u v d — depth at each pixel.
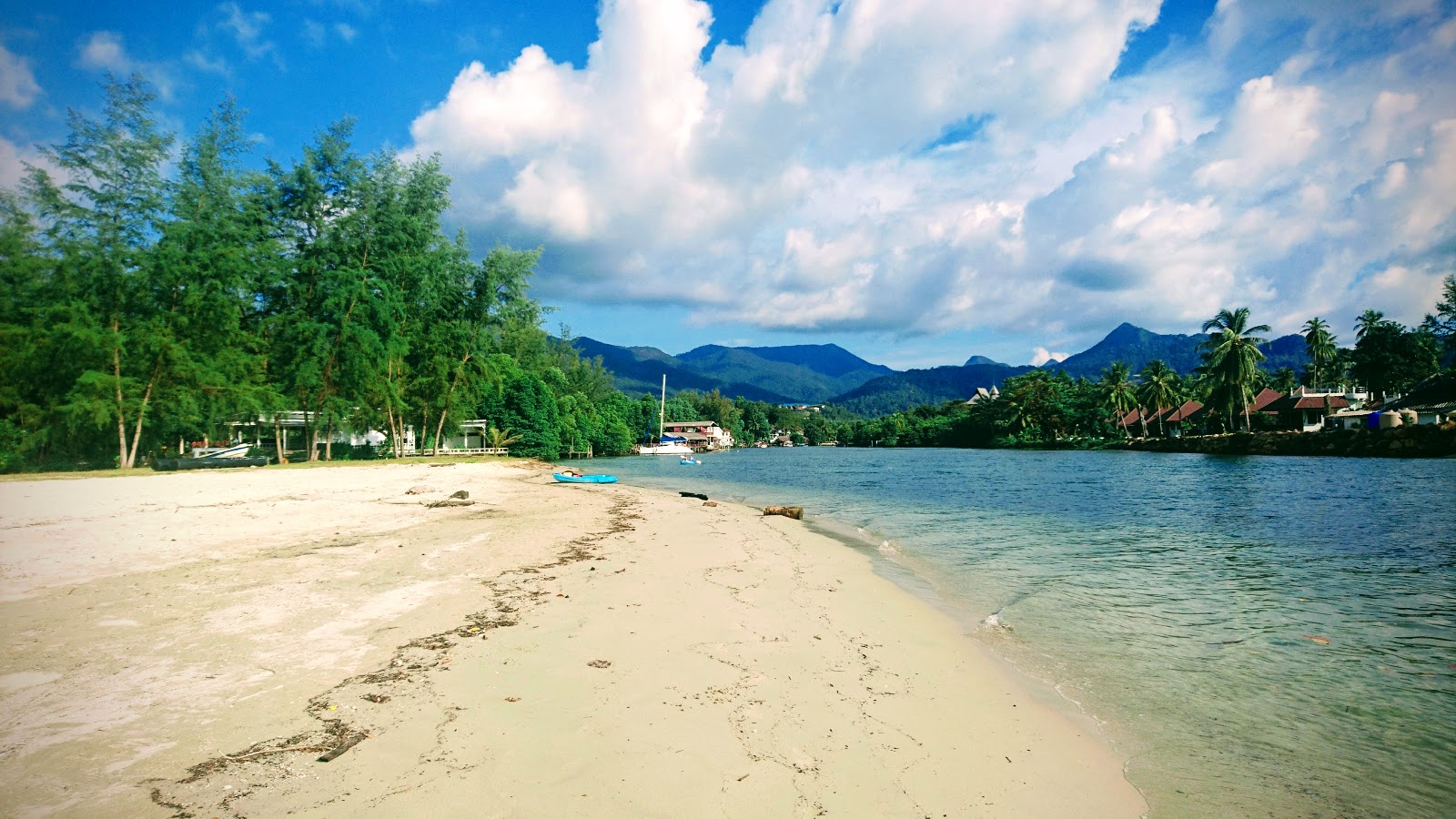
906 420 165.25
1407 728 6.28
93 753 4.94
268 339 39.81
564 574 11.76
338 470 36.12
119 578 10.73
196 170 35.81
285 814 4.18
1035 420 110.25
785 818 4.41
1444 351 78.06
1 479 27.58
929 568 14.00
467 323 49.78
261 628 8.16
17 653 7.16
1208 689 7.24
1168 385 95.38
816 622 9.28
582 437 88.25
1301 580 12.77
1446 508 23.12
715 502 26.80
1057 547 16.77
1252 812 4.82
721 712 6.07
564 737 5.42
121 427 31.53
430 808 4.32
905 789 4.93
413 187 47.72
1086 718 6.43
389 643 7.67
